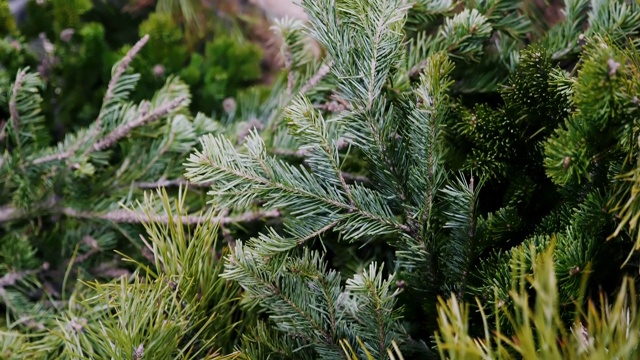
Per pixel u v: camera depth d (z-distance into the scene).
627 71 0.88
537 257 0.92
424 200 1.00
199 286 1.06
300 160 1.24
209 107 1.47
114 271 1.26
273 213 1.17
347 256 1.20
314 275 0.99
